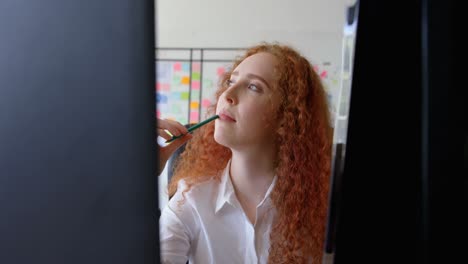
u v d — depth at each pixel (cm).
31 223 23
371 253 25
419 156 24
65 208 22
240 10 196
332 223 28
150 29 21
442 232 24
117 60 21
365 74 24
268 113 58
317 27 191
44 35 22
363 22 24
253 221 60
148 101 21
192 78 198
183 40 199
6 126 23
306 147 59
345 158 25
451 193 23
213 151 67
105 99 22
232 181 62
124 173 22
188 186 64
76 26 22
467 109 23
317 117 60
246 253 59
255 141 58
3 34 23
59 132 22
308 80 61
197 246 62
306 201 58
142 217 22
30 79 22
